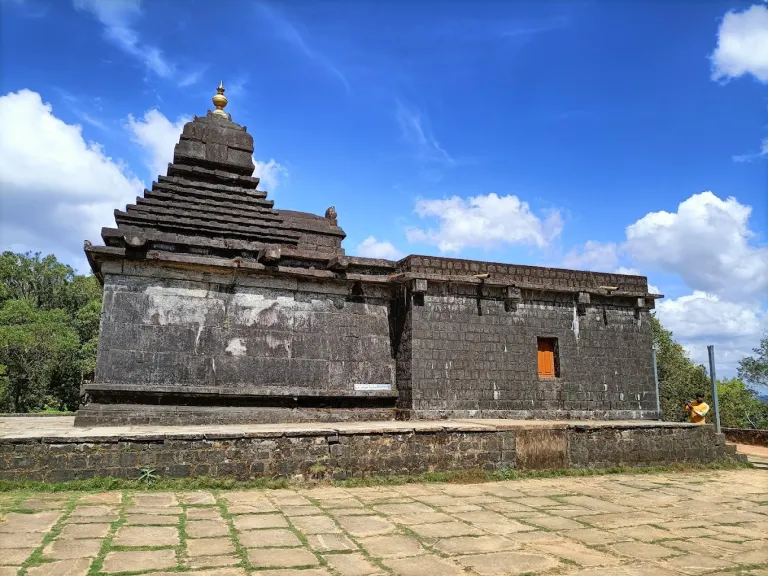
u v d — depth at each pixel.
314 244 18.11
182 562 6.42
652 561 7.14
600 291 18.70
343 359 16.22
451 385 16.48
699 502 11.07
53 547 6.73
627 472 14.38
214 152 17.50
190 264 14.68
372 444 12.05
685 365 36.91
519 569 6.62
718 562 7.20
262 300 15.57
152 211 15.63
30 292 43.59
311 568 6.41
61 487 9.70
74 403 39.25
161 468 10.50
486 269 17.72
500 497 10.83
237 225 16.38
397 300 17.27
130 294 14.28
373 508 9.52
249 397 14.89
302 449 11.48
